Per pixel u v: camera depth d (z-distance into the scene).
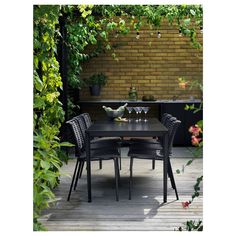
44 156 2.64
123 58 8.50
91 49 8.35
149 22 6.97
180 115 7.92
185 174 5.45
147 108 5.66
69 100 7.18
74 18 6.41
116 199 4.21
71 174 5.48
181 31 6.84
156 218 3.61
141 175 5.41
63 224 3.46
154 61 8.50
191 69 8.48
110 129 4.28
